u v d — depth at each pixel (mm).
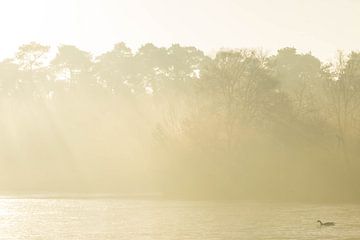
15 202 102125
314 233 67375
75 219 79688
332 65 123250
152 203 99625
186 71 189750
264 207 92750
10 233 69000
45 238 65875
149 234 67625
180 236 66250
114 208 92062
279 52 176125
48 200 105500
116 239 64938
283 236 65812
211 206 94438
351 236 65500
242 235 66562
